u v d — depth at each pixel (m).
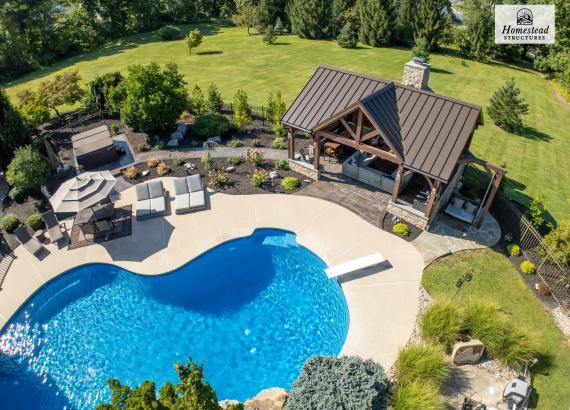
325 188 27.16
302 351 18.16
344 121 24.16
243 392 16.75
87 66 55.19
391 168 27.52
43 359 18.25
